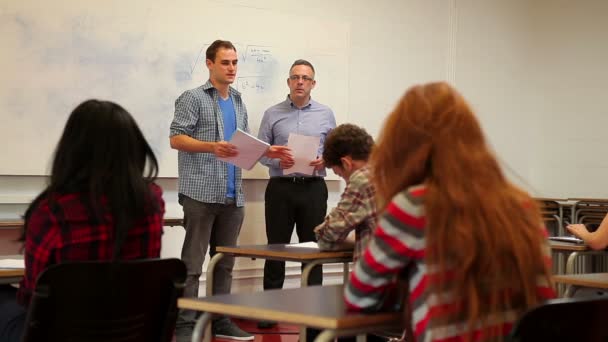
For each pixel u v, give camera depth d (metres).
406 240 1.59
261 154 4.00
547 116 7.44
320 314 1.63
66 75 4.59
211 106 4.37
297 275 5.73
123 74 4.80
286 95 5.57
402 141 1.64
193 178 4.29
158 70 4.95
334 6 5.89
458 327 1.53
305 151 4.27
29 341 1.92
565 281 2.51
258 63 5.42
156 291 2.08
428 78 6.55
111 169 2.04
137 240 2.10
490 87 7.06
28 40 4.46
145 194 2.07
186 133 4.26
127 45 4.82
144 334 2.09
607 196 7.13
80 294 1.95
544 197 7.44
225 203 4.38
